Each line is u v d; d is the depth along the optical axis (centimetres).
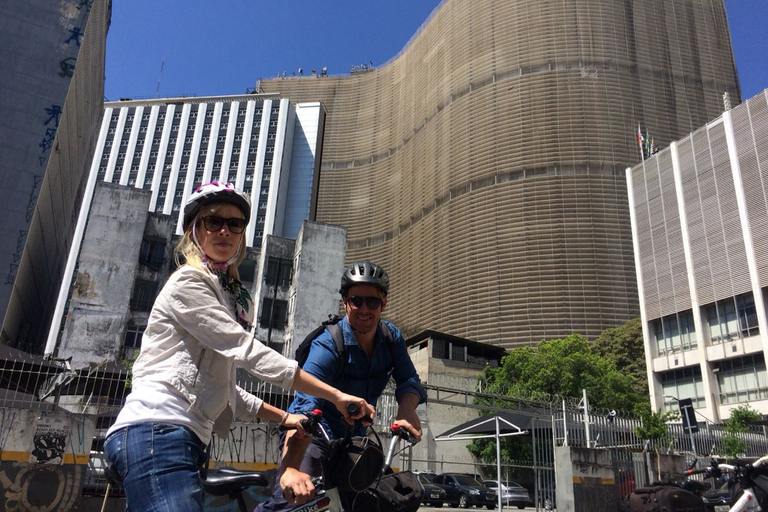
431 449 3281
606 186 8588
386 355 288
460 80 10638
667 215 4703
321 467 240
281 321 4522
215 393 188
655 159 4925
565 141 8962
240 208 215
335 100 13625
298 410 263
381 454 214
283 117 9569
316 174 9556
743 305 3944
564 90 9325
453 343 4606
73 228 5641
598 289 7906
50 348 7206
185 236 213
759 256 3875
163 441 172
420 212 10675
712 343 4131
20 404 912
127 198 4222
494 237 8869
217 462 914
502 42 10212
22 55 2666
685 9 10269
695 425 1404
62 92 2709
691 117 9375
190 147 9519
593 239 8244
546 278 8156
